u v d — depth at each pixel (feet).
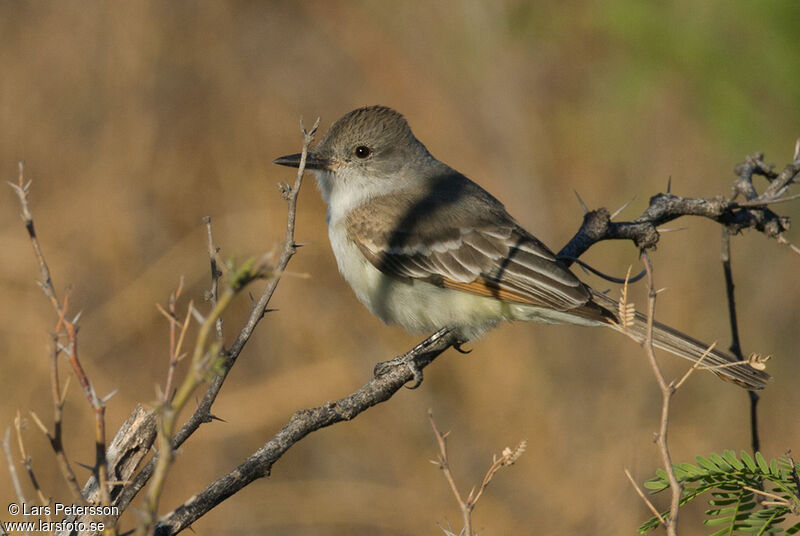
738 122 39.47
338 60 57.36
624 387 41.96
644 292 45.24
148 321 45.06
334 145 30.37
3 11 52.21
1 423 38.96
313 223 47.67
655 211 26.78
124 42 52.60
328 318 44.88
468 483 40.11
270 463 18.44
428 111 54.24
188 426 16.92
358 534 39.22
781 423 41.52
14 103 49.57
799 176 26.20
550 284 26.71
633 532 37.65
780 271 45.75
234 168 51.31
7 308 43.24
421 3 56.18
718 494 16.22
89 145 50.44
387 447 41.29
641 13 41.45
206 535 38.65
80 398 40.45
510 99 52.85
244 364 44.14
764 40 38.47
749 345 44.27
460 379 42.47
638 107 47.62
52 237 46.96
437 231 28.19
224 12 56.75
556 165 51.62
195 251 47.62
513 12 54.34
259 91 55.67
